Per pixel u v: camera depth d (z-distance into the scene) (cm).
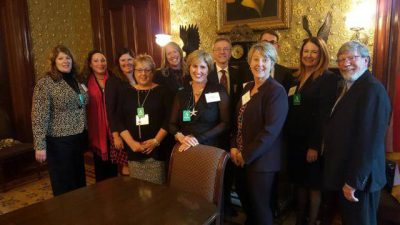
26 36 420
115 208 143
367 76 167
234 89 254
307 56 226
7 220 134
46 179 390
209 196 165
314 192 233
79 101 246
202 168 170
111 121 249
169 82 264
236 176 229
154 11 399
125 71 258
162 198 153
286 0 313
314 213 237
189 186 174
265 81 195
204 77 214
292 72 261
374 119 159
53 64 237
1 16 414
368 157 159
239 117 208
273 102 187
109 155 280
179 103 220
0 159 340
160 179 226
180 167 180
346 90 179
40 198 334
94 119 271
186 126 215
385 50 270
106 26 448
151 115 224
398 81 273
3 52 420
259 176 196
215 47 254
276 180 211
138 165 223
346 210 176
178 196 155
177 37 397
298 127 229
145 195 157
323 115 212
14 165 365
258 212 201
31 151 378
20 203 321
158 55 405
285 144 229
